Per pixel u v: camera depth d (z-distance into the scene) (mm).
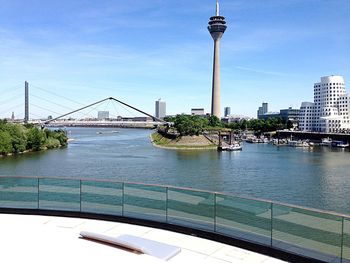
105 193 14742
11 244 8125
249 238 11875
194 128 160125
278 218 11703
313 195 57594
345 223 10539
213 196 12883
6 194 15508
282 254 10898
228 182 68000
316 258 10438
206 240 12359
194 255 10969
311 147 163625
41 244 8141
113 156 110625
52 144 140000
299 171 82250
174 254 10508
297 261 10625
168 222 13484
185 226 13039
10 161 96000
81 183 15047
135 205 14336
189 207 13305
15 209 15359
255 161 102500
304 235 11227
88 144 163625
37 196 15359
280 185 65188
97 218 14578
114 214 14484
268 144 182250
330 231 10820
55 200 15258
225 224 12609
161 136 187125
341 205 51594
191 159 105812
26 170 80312
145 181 68312
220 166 90125
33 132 127062
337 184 66312
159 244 10750
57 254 7500
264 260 10805
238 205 12438
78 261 7156
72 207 15180
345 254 10484
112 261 7219
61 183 15203
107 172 78250
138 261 7297
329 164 95812
